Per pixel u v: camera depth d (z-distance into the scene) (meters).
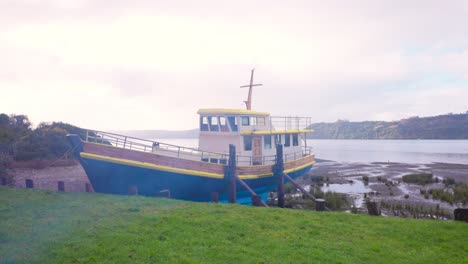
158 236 9.52
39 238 9.22
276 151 24.33
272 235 10.19
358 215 13.52
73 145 17.92
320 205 14.85
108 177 18.36
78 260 7.79
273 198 30.09
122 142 19.17
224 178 20.81
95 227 10.28
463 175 49.28
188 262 7.76
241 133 23.20
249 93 28.34
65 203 13.55
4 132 42.66
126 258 7.93
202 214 12.31
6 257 7.89
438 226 11.92
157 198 15.52
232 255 8.30
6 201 13.70
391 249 9.41
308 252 8.79
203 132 24.92
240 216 12.25
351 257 8.64
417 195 33.22
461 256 9.02
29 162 36.97
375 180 44.81
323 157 93.62
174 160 18.98
